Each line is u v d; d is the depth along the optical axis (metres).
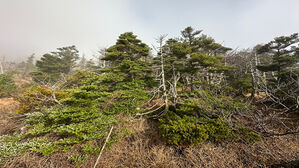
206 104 6.05
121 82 8.94
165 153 4.50
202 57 8.30
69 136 4.80
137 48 10.54
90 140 4.76
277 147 4.12
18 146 4.25
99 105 7.05
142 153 4.61
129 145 5.03
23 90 12.74
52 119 5.38
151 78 10.44
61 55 30.31
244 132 4.45
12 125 6.55
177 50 8.74
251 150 4.23
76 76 10.36
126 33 11.18
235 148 4.43
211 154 4.27
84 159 4.09
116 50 10.39
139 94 7.88
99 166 4.04
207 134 4.33
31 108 7.60
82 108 5.41
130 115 7.08
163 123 5.32
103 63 18.22
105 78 8.39
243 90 12.42
